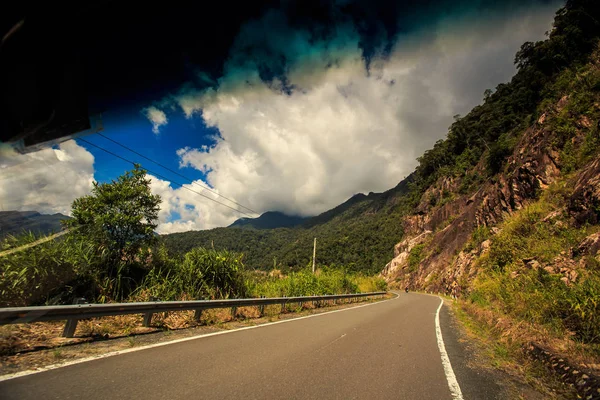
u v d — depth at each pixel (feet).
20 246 13.92
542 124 92.73
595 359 15.55
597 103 70.79
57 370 12.44
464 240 152.87
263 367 14.62
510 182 101.55
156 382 11.88
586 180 45.68
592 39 131.03
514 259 54.54
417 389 12.94
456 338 25.62
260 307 34.76
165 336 20.29
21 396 9.83
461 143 272.10
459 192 215.31
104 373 12.47
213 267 34.58
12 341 15.38
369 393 12.20
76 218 26.05
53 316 16.12
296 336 22.74
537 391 13.32
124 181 28.94
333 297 53.36
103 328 20.08
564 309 22.45
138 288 27.76
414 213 273.13
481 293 52.19
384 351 19.47
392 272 237.45
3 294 20.74
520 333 21.99
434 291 142.41
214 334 21.93
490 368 16.81
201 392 11.20
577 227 42.32
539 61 164.45
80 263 24.43
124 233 27.94
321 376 13.87
